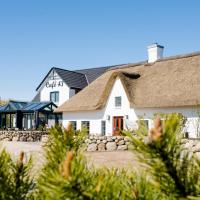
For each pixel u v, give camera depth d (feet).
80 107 116.67
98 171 6.36
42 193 6.02
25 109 140.77
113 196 5.11
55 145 6.86
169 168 4.75
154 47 122.72
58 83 161.07
